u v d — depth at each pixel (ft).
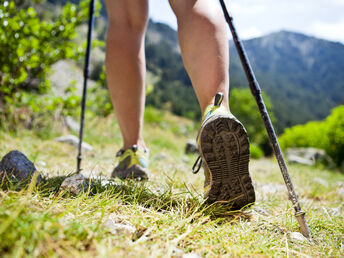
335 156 30.89
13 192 3.65
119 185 5.46
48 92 19.20
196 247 3.37
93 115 20.67
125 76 6.67
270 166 18.52
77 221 3.19
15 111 15.99
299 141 39.86
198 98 5.00
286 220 4.88
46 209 3.38
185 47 5.00
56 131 17.21
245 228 4.25
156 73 227.81
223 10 4.94
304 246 3.99
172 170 10.64
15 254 2.31
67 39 18.24
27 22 16.42
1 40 15.81
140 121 7.16
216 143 4.50
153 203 4.81
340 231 4.85
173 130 46.65
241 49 4.86
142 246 3.05
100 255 2.64
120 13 6.66
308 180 13.32
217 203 4.85
